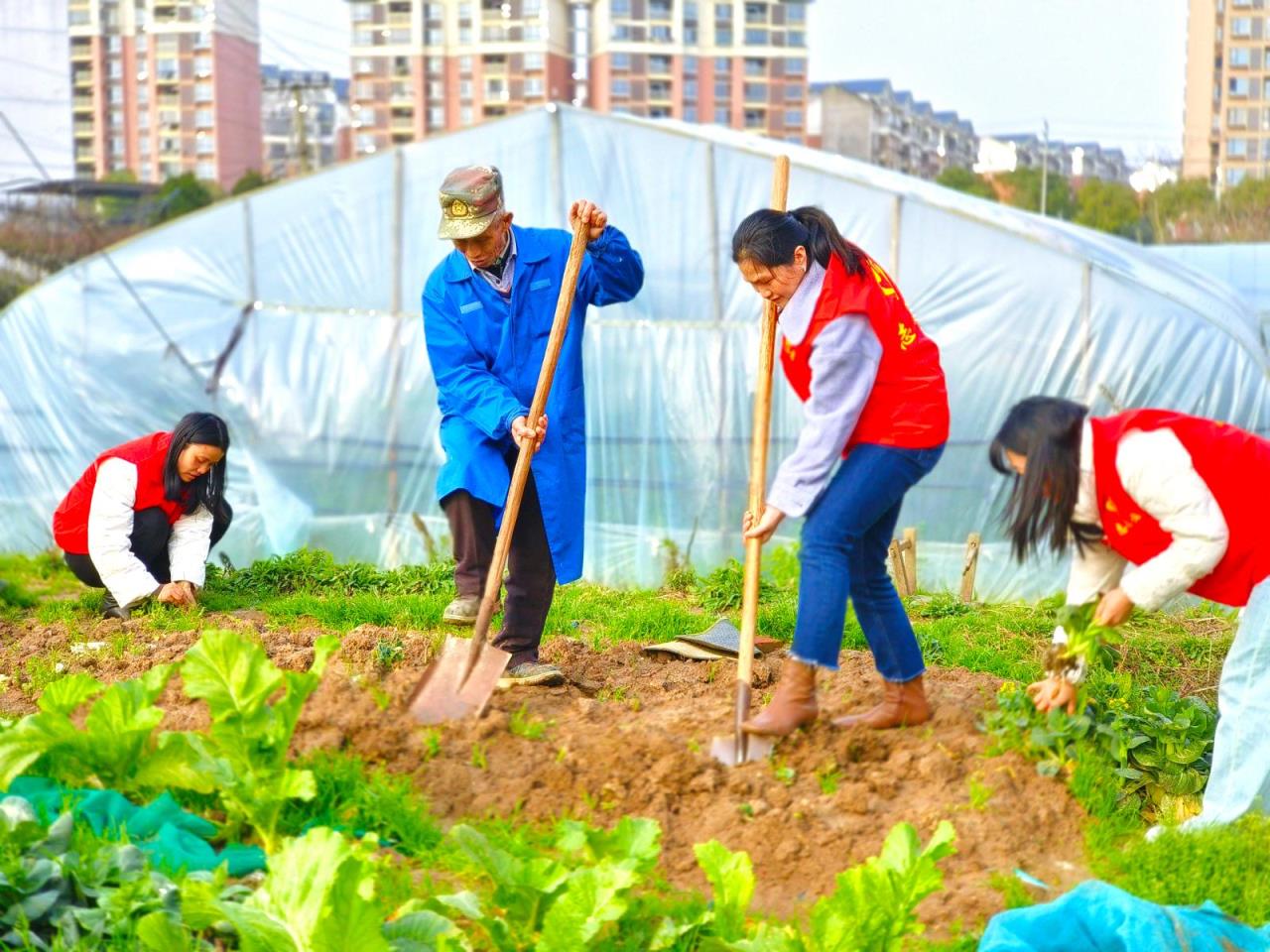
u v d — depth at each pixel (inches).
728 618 273.7
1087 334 390.6
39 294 439.2
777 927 138.6
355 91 2886.3
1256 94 2608.3
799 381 178.7
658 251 414.0
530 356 211.8
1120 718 183.5
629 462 414.9
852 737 180.5
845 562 174.6
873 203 401.1
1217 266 706.2
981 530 399.2
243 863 148.8
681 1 2886.3
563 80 2938.0
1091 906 135.9
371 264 428.5
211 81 2598.4
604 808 169.2
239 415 430.3
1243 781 162.2
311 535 424.8
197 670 156.7
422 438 424.5
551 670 213.0
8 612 297.9
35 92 1656.0
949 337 400.2
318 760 172.1
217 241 434.3
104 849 140.9
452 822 167.8
